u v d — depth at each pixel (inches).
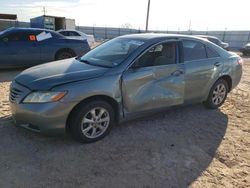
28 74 157.9
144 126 182.2
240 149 159.8
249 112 224.7
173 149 154.5
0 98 231.6
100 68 159.6
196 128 185.2
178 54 185.0
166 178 127.9
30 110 139.4
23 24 1316.4
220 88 220.8
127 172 130.6
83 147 150.3
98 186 119.5
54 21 1127.6
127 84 158.9
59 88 139.2
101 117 156.3
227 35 1637.6
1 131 163.0
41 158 137.8
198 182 126.3
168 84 177.9
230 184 126.3
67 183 120.3
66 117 142.1
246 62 668.7
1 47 347.6
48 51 380.2
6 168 128.1
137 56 164.9
